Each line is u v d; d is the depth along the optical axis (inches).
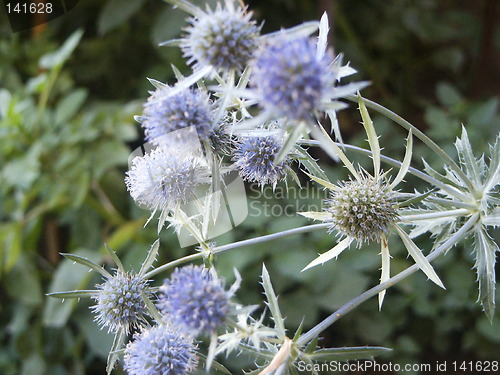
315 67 4.8
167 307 5.2
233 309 5.3
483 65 16.9
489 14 16.5
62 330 13.6
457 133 13.0
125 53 15.7
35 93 14.9
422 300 13.0
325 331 13.4
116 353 6.1
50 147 13.0
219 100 5.7
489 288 6.4
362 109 6.0
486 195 6.4
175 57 14.0
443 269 13.3
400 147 14.0
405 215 6.7
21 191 13.3
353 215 6.2
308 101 4.8
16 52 15.1
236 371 12.4
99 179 13.8
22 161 12.5
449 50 16.4
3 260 13.4
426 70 17.4
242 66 5.5
